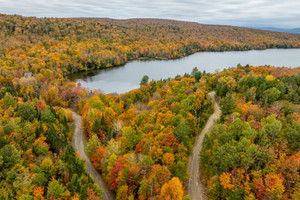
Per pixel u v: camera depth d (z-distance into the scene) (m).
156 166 47.47
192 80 133.62
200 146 64.69
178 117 66.06
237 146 48.53
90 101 97.56
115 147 60.25
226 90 93.06
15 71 151.12
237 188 42.53
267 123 54.47
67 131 79.12
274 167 43.16
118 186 50.91
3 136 62.25
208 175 52.38
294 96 71.69
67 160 56.75
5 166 49.97
